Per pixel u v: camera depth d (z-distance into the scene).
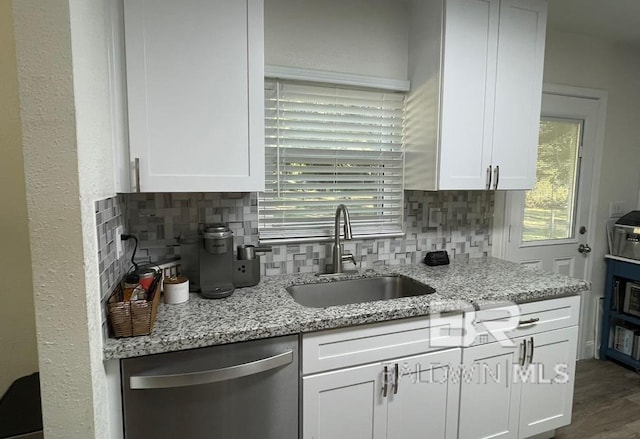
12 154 1.52
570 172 2.68
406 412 1.54
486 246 2.42
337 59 1.95
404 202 2.17
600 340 2.93
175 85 1.36
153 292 1.26
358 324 1.41
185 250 1.60
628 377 2.64
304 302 1.83
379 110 2.07
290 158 1.94
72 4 0.92
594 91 2.65
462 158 1.90
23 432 1.22
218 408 1.26
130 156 1.33
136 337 1.17
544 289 1.72
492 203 2.41
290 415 1.36
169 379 1.16
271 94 1.86
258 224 1.89
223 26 1.39
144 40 1.31
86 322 0.99
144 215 1.65
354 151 2.05
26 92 0.90
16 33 0.88
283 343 1.32
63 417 1.01
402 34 2.07
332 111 1.98
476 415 1.69
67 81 0.92
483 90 1.90
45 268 0.95
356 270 2.04
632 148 2.88
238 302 1.50
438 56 1.83
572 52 2.55
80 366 1.00
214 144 1.42
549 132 2.57
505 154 1.99
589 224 2.78
